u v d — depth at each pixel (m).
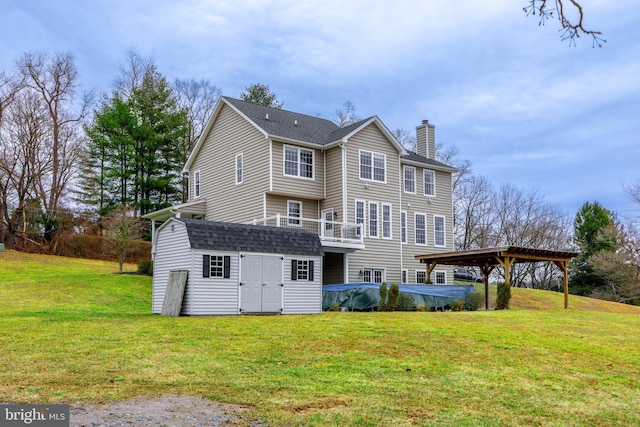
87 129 44.84
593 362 11.93
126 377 8.95
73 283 24.98
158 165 44.81
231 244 18.42
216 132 31.67
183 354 10.87
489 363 11.29
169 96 48.69
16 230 39.75
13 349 10.88
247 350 11.43
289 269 19.77
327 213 29.27
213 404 7.63
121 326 14.20
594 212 50.72
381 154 30.83
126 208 35.47
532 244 52.97
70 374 8.99
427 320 16.80
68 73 44.28
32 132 40.28
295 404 7.80
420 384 9.38
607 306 36.84
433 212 34.03
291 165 28.44
